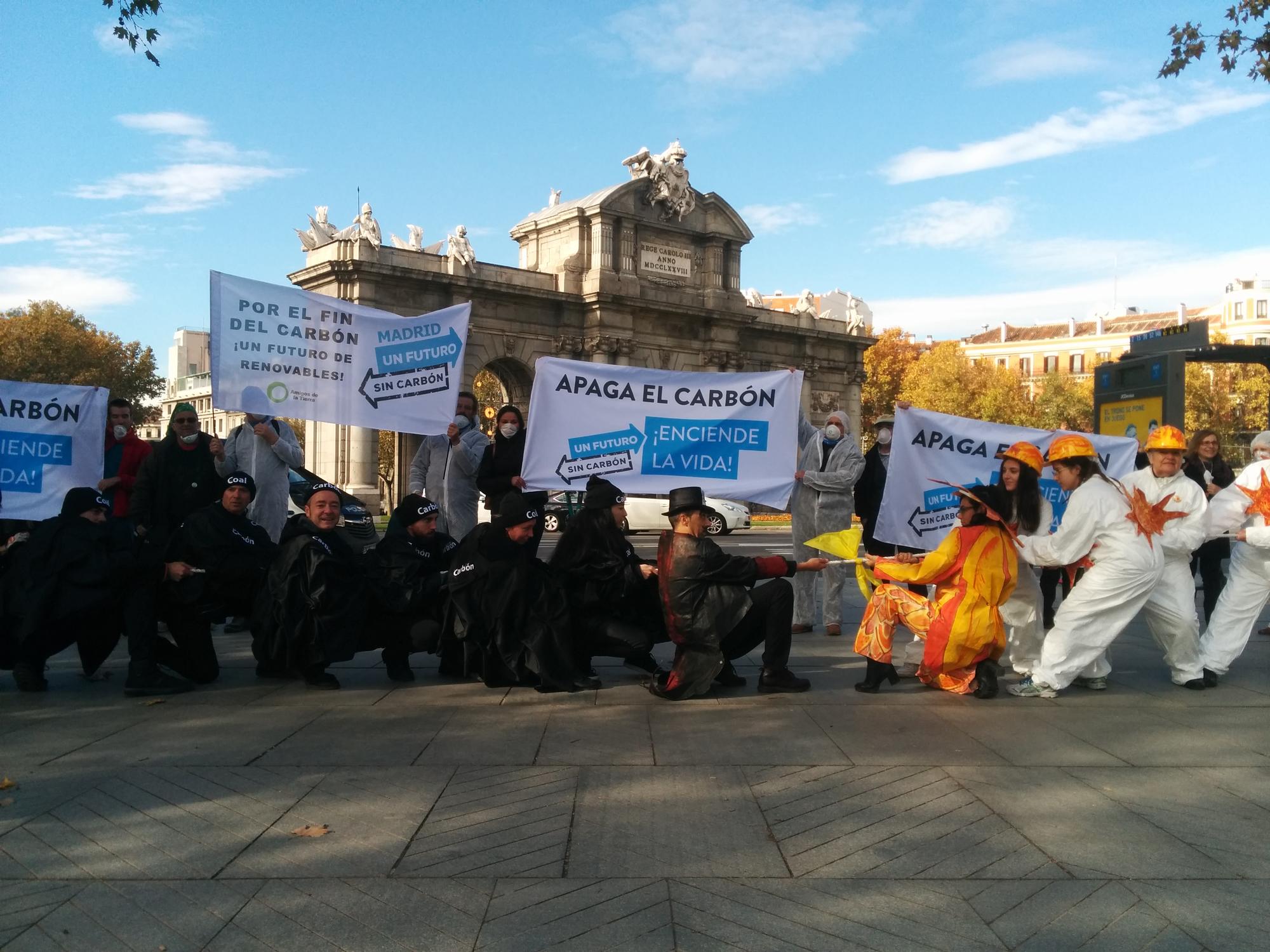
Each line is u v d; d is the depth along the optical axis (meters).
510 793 5.03
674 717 6.62
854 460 10.33
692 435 9.39
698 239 49.81
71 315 67.56
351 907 3.74
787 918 3.65
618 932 3.54
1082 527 7.10
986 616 7.13
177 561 7.60
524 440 9.89
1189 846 4.34
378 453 40.28
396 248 40.75
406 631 7.84
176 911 3.71
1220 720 6.59
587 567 7.47
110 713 6.72
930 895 3.85
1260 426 68.62
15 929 3.57
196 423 9.60
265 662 7.67
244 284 8.52
